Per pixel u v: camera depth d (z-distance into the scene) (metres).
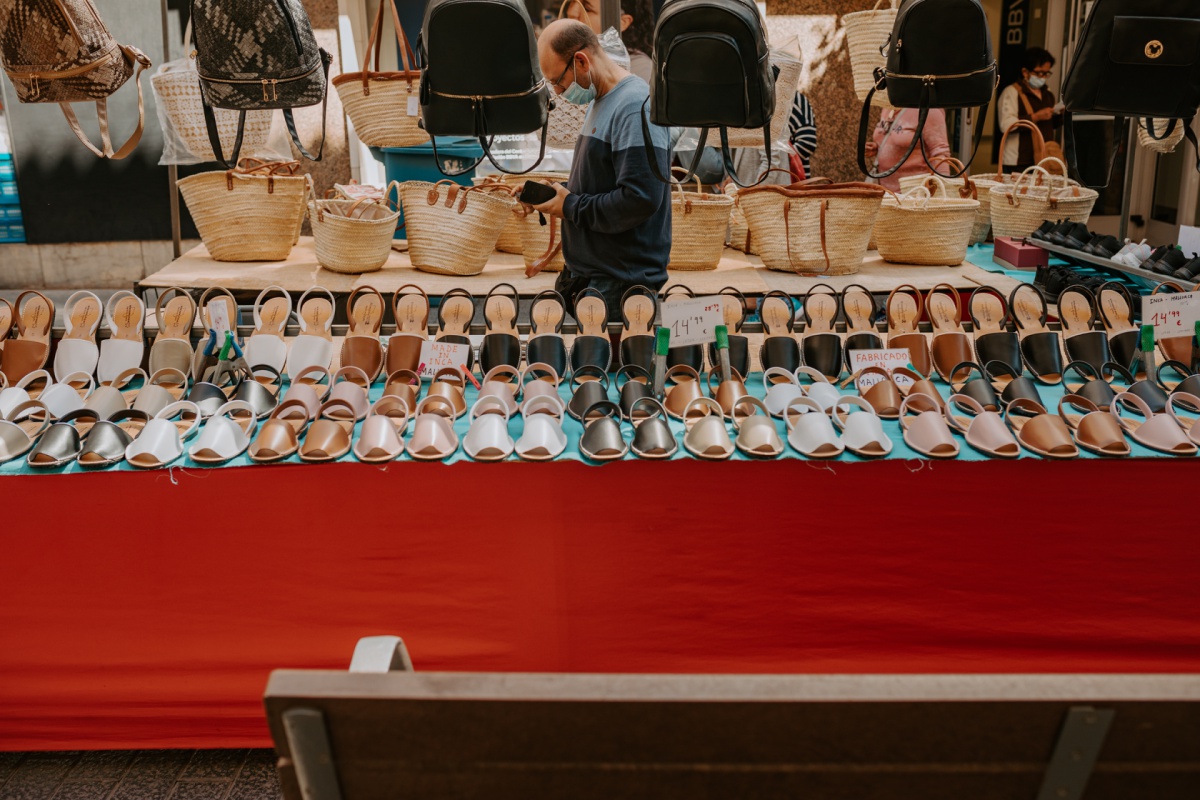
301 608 2.12
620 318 2.90
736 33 2.37
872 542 2.08
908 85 2.67
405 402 2.32
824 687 0.90
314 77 2.79
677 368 2.62
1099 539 2.07
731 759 0.91
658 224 2.84
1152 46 2.60
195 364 2.63
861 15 3.47
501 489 2.04
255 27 2.63
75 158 6.41
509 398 2.40
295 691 0.90
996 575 2.10
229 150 3.50
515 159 4.29
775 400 2.37
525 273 3.55
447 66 2.56
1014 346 2.65
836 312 2.92
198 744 2.22
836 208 3.32
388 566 2.09
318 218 3.44
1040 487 2.04
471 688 0.90
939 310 2.92
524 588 2.11
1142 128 3.46
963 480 2.03
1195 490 2.04
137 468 2.00
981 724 0.89
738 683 0.90
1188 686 0.89
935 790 0.92
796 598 2.12
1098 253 3.43
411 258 3.56
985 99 2.68
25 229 6.54
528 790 0.93
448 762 0.92
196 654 2.14
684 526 2.07
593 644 2.16
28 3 2.40
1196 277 2.99
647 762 0.91
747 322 3.09
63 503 2.01
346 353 2.69
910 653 2.16
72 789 2.15
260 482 2.02
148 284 3.33
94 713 2.18
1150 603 2.11
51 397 2.35
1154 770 0.91
